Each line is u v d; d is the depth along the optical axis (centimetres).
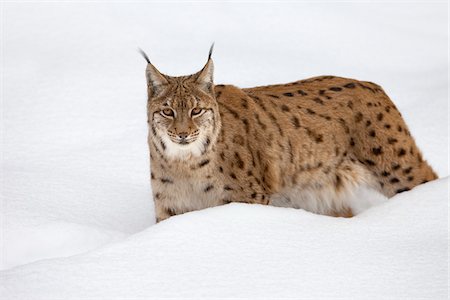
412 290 1242
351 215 1930
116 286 1248
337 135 1875
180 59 2958
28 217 1775
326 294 1230
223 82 2711
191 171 1688
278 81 2750
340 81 1952
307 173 1853
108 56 2994
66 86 2717
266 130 1788
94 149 2266
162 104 1669
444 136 2231
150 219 1853
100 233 1683
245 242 1383
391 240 1412
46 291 1236
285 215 1490
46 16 3375
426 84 2745
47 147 2292
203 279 1267
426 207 1517
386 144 1897
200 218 1447
